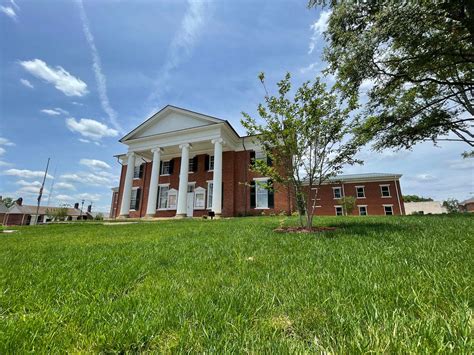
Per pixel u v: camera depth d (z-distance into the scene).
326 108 5.29
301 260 2.78
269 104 5.62
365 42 7.82
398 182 26.98
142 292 1.89
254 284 1.99
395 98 10.70
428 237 3.72
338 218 9.56
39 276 2.40
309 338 1.18
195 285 2.04
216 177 15.98
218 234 5.58
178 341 1.17
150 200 17.59
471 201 40.69
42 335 1.25
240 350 1.07
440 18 7.34
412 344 1.04
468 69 9.73
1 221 45.12
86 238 5.85
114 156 23.91
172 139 18.09
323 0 8.49
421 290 1.65
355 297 1.61
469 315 1.26
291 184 6.01
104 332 1.26
